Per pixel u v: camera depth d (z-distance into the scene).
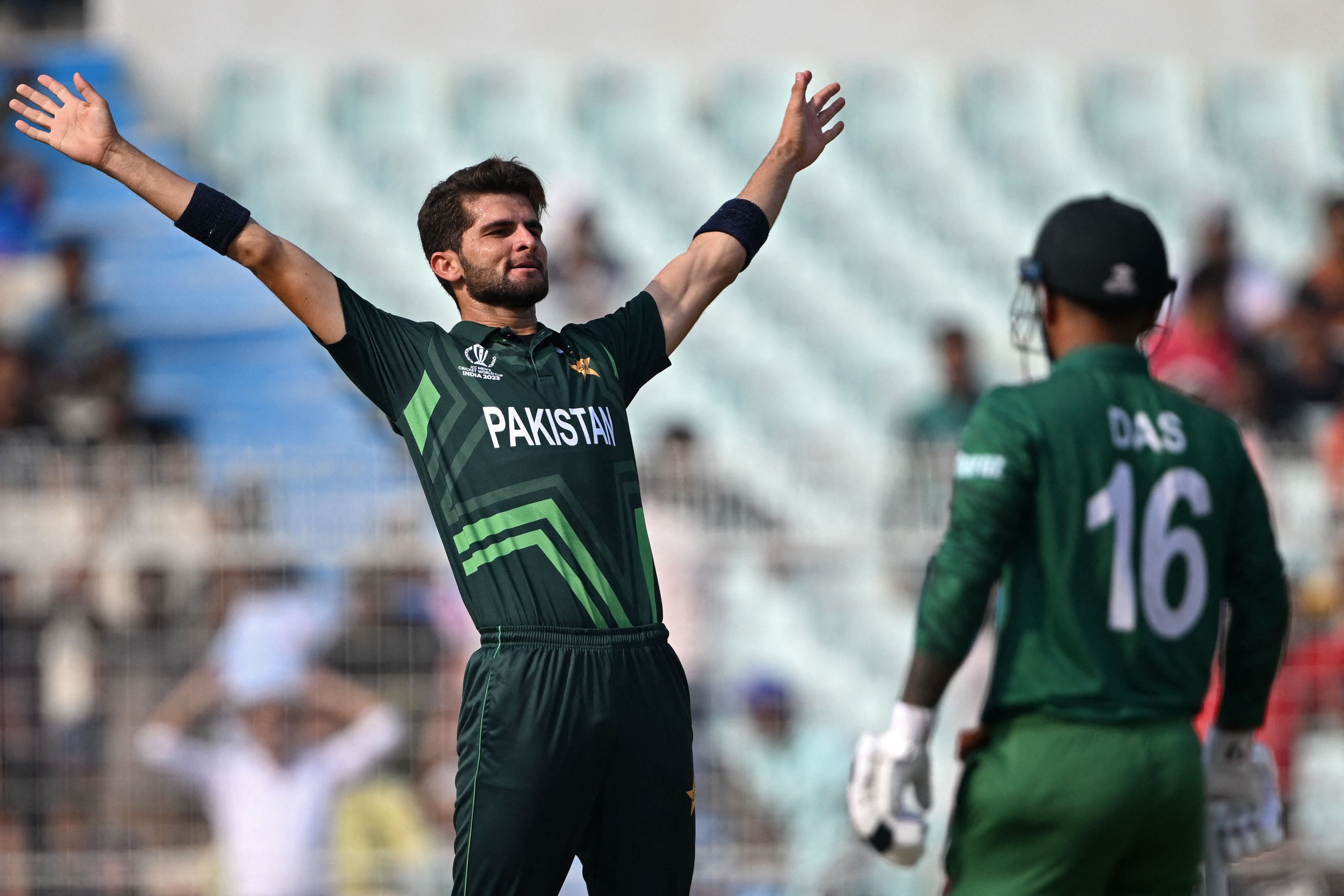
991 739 10.41
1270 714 21.75
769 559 22.92
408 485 25.38
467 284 10.80
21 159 37.91
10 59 39.53
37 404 32.31
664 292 11.52
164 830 22.50
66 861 22.19
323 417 34.22
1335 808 21.38
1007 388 10.59
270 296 36.12
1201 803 10.23
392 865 22.22
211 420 34.19
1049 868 10.05
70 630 22.70
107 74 39.84
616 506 10.35
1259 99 42.06
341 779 22.52
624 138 40.81
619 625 10.10
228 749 22.56
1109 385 10.47
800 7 41.66
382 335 10.54
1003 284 38.78
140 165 10.38
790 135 12.29
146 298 35.94
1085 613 10.12
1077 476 10.20
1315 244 39.31
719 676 22.77
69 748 22.47
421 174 39.78
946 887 10.47
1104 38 41.97
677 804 10.20
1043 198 40.56
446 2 41.12
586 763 9.88
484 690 9.95
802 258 39.03
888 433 35.28
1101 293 10.51
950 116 41.56
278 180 39.31
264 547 22.86
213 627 22.86
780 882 21.95
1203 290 33.28
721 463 26.38
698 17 41.53
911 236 39.72
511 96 41.12
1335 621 22.23
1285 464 27.03
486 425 10.27
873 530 24.72
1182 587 10.27
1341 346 34.25
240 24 40.53
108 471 25.33
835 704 25.86
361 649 22.94
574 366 10.68
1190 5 42.06
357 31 40.91
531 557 10.04
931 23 41.84
